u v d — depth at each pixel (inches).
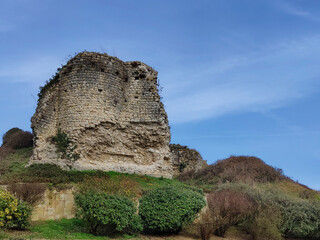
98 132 1064.2
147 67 1194.6
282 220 797.9
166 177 1106.1
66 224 669.9
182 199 735.1
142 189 865.5
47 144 1055.0
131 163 1103.6
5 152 1286.9
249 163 1382.9
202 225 708.0
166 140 1147.9
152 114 1141.7
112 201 650.8
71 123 1058.1
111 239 622.2
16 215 598.5
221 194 816.9
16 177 820.6
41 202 687.1
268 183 1202.6
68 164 1000.9
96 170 999.6
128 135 1122.0
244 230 826.2
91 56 1110.4
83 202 642.2
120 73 1151.6
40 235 581.6
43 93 1139.3
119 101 1128.8
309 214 820.0
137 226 672.4
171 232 723.4
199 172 1425.9
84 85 1083.9
